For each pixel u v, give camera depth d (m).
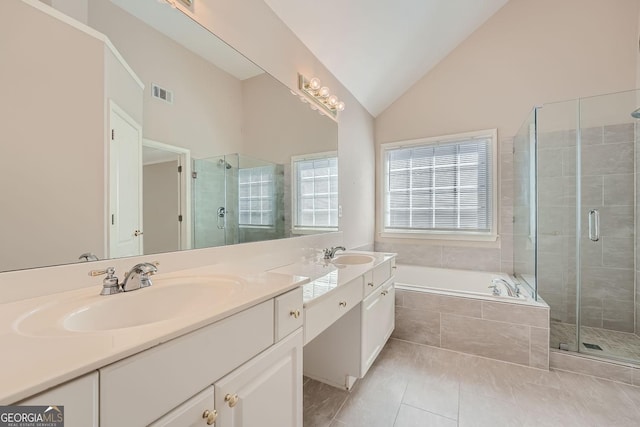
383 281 2.11
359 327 1.69
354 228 2.92
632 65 2.42
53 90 0.85
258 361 0.85
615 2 2.48
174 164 1.25
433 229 3.22
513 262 2.83
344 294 1.47
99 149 0.97
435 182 3.21
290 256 1.95
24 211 0.79
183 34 1.29
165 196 1.21
